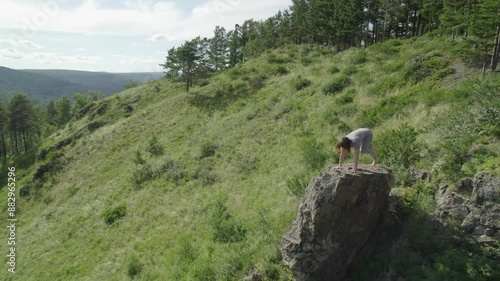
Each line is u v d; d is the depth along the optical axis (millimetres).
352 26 47906
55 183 36906
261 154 21031
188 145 29719
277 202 13961
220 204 15781
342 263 7809
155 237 17031
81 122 61469
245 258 10695
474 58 20641
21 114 63219
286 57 51250
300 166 16453
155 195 22469
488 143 9227
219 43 75938
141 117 45625
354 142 7781
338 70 32469
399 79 22516
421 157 10586
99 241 19906
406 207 8359
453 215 7758
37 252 21953
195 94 45938
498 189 7355
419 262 7195
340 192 7281
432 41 29734
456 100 14867
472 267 6688
